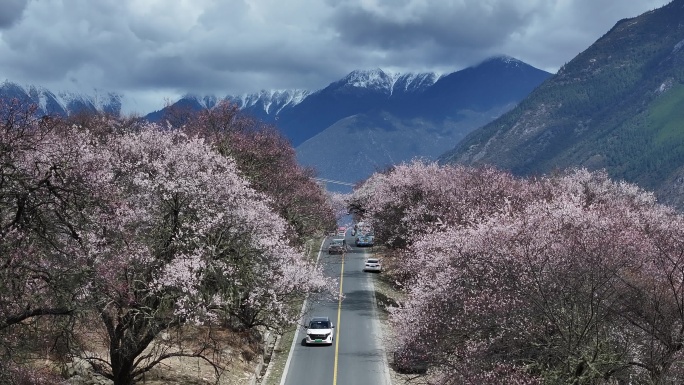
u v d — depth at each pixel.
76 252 18.72
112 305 22.94
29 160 18.11
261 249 32.06
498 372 21.98
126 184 28.27
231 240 30.47
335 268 75.06
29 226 17.16
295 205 65.75
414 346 27.53
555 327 22.09
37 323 20.05
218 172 30.77
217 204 29.59
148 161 29.41
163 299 25.97
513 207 42.19
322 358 39.31
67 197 18.05
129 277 24.33
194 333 34.56
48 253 18.20
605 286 22.20
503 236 28.58
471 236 30.08
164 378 28.84
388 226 63.09
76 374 23.92
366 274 70.88
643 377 21.27
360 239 97.56
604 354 20.84
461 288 26.98
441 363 24.67
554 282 22.81
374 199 68.88
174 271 25.02
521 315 22.88
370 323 48.75
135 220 25.83
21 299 17.47
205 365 31.80
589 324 21.41
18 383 17.64
